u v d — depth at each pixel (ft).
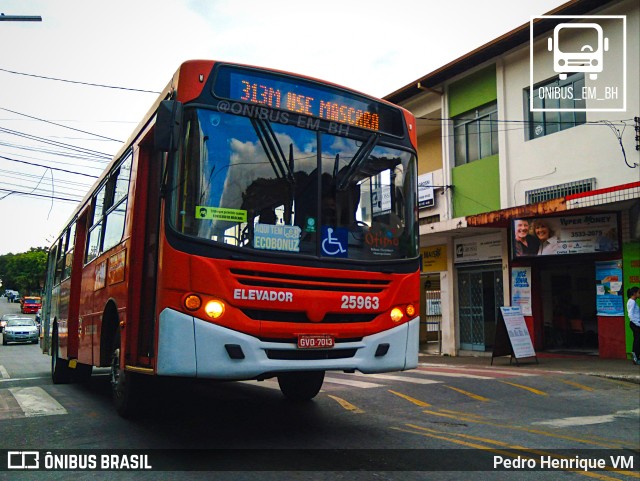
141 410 21.48
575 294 54.08
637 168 43.32
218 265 16.24
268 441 18.53
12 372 45.96
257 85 18.21
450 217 60.23
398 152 20.71
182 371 15.69
